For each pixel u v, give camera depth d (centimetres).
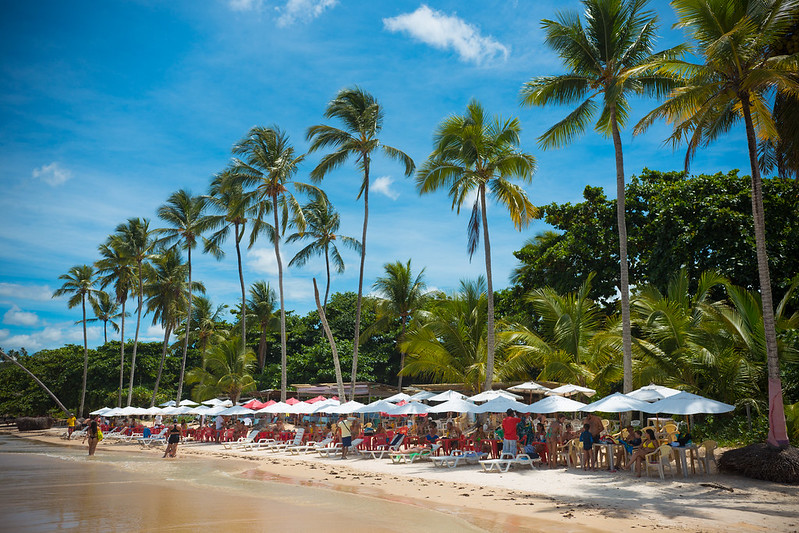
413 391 3612
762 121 1752
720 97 1631
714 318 2214
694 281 2964
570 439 1767
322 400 3045
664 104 1666
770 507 1142
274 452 2714
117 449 3116
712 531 960
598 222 3519
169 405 4178
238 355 4816
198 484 1639
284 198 3659
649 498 1249
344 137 3222
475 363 2989
